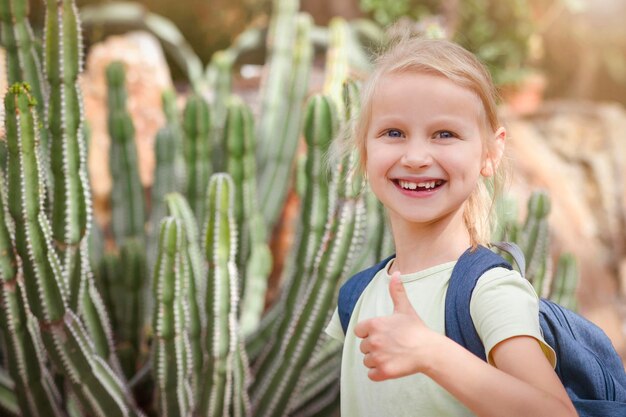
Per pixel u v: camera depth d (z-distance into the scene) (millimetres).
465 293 1189
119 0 6859
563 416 1041
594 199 6289
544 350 1155
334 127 2703
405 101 1251
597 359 1339
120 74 3760
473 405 1057
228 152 3338
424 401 1226
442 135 1252
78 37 2367
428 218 1263
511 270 1216
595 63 8617
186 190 3564
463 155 1245
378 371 1083
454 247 1305
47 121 2367
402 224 1340
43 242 2211
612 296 5777
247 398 2758
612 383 1331
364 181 1467
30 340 2420
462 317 1185
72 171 2389
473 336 1175
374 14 6500
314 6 6590
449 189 1254
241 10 7277
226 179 2420
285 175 4199
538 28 7688
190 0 7227
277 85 4480
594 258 5789
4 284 2277
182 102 5305
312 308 2607
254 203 3500
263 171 4250
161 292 2381
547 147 6449
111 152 3797
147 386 3064
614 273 6094
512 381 1055
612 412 1261
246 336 3301
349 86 2252
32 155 2137
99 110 5059
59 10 2340
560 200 5902
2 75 3479
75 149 2389
